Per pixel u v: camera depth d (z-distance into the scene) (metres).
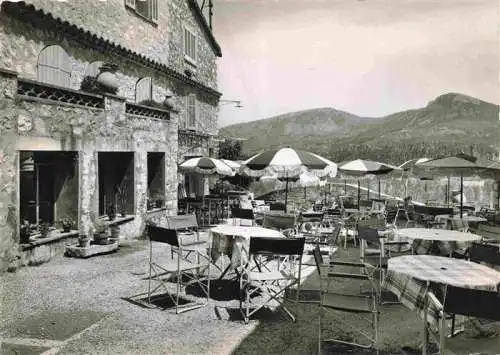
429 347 4.29
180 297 5.80
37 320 4.77
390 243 6.41
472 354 3.22
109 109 9.28
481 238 6.46
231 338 4.43
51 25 8.77
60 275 6.69
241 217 8.83
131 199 10.48
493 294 2.92
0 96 6.31
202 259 8.09
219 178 19.25
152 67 13.50
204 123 18.92
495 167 8.60
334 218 12.56
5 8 7.59
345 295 4.43
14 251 6.71
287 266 7.73
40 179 8.23
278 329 4.72
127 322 4.79
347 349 4.23
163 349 4.11
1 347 4.04
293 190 21.56
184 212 13.64
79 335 4.39
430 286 3.86
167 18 15.67
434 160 9.05
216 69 20.88
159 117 12.08
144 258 8.09
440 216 10.12
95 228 8.84
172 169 12.71
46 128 7.34
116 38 12.43
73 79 9.88
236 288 6.31
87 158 8.55
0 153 6.34
